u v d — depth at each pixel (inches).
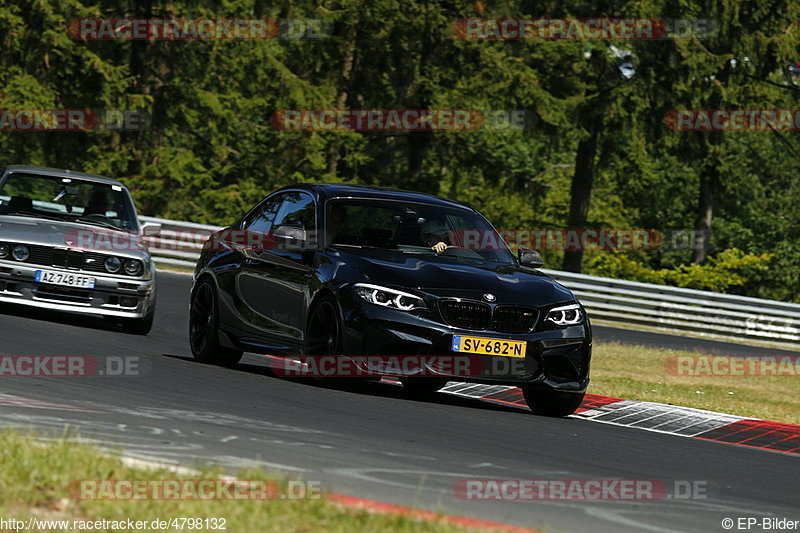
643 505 861.8
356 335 1310.3
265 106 5679.1
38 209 1947.6
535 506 809.5
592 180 6205.7
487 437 1146.7
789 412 1795.0
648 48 5644.7
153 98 5403.5
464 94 5762.8
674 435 1397.6
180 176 5442.9
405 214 1483.8
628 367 2336.4
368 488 805.9
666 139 6018.7
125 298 1866.4
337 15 5684.1
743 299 3890.3
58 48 5093.5
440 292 1318.9
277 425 1062.4
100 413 1024.2
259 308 1501.0
